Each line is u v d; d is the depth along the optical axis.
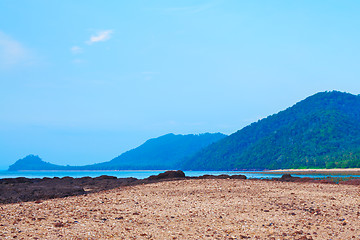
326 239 12.50
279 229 13.66
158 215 16.03
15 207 17.97
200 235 12.64
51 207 18.02
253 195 22.73
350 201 20.59
